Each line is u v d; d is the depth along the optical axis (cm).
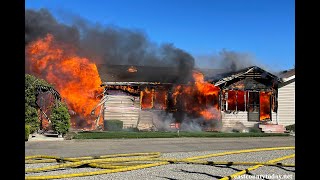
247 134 1877
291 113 2323
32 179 674
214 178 745
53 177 700
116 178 734
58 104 1692
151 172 812
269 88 2328
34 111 1631
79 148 1262
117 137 1628
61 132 1584
